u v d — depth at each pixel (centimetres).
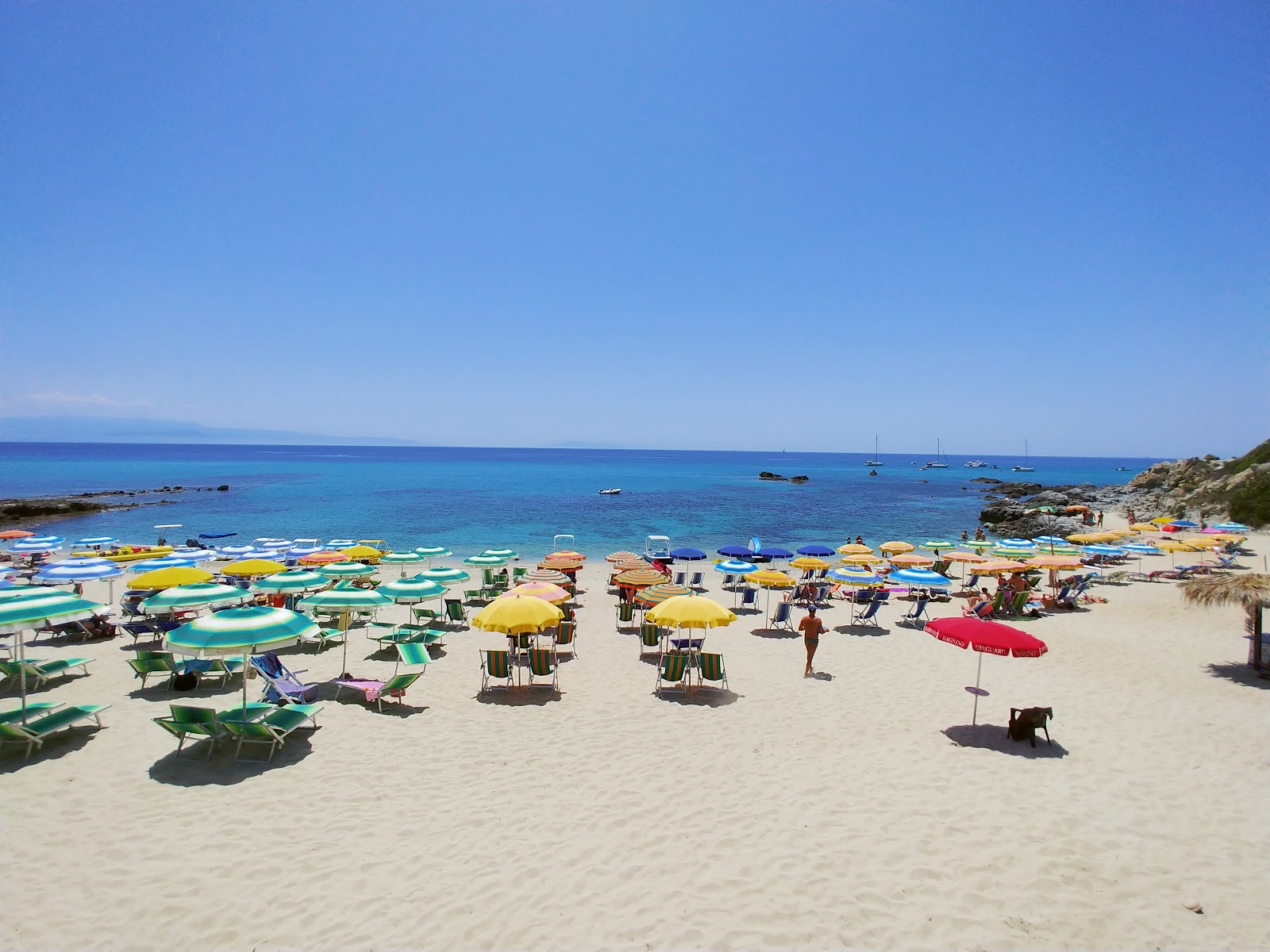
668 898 526
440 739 853
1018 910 514
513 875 554
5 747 788
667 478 10131
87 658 1219
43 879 538
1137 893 536
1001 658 1291
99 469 10462
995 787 728
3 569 1912
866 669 1214
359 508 4903
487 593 1772
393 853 586
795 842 611
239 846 592
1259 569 2462
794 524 4328
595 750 824
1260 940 481
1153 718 951
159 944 467
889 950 467
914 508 5731
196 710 793
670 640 1420
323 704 943
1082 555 2655
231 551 2480
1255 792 720
